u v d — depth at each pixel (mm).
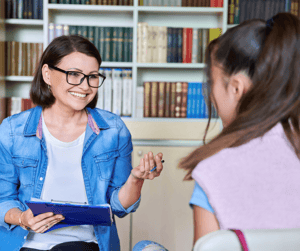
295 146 563
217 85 631
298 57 545
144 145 2373
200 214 561
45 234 1155
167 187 2361
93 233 1223
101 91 2424
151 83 2439
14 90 2646
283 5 2408
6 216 1126
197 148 608
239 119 577
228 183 535
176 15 2645
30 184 1208
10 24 2574
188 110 2457
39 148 1217
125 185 1179
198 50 2447
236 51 592
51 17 2531
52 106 1269
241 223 520
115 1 2420
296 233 505
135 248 872
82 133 1265
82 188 1225
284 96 552
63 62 1185
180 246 2361
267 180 538
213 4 2430
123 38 2432
